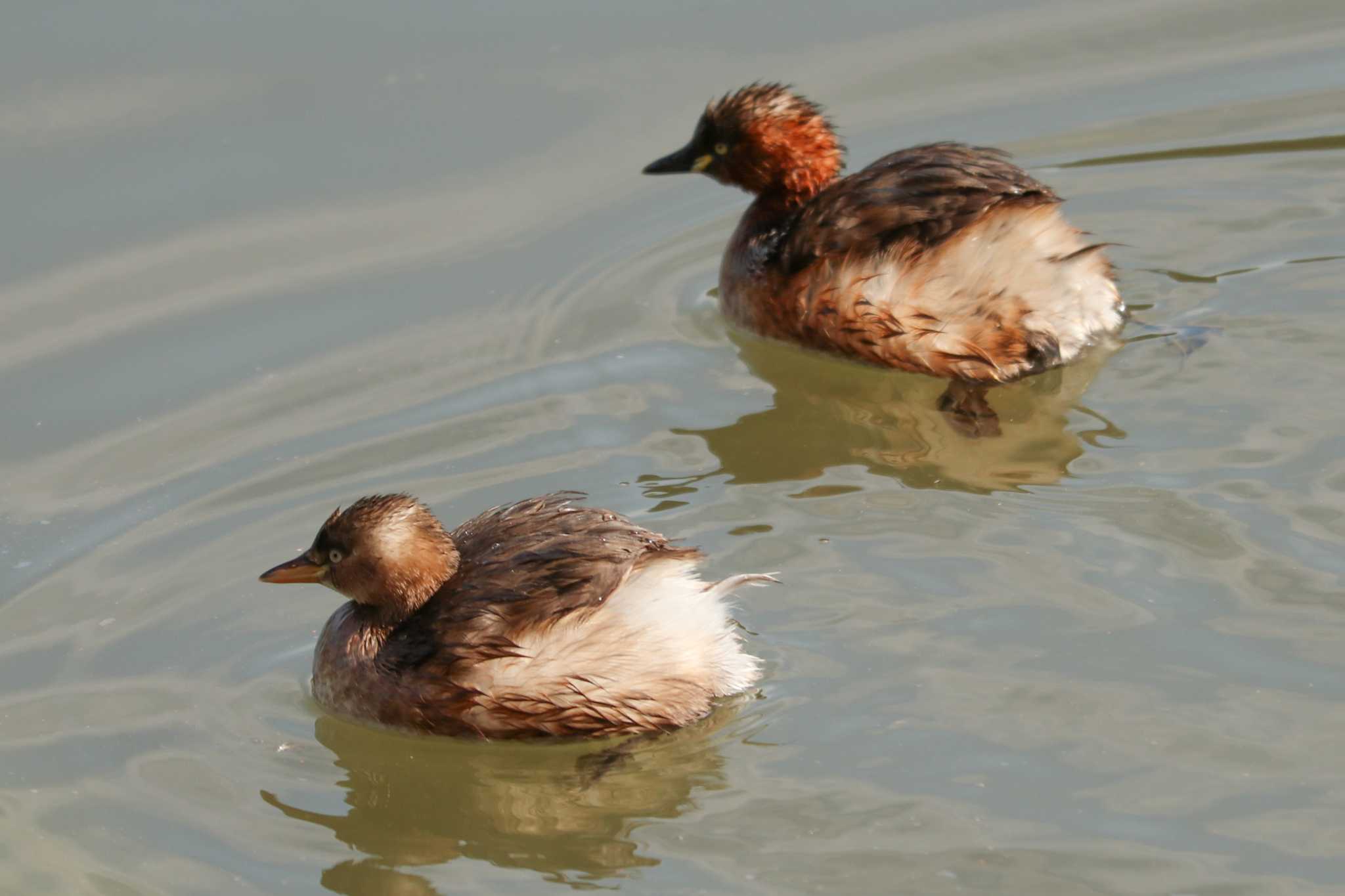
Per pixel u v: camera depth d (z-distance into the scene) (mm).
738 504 12320
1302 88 17844
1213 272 14672
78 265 15703
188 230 16172
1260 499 11617
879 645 10617
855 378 14273
